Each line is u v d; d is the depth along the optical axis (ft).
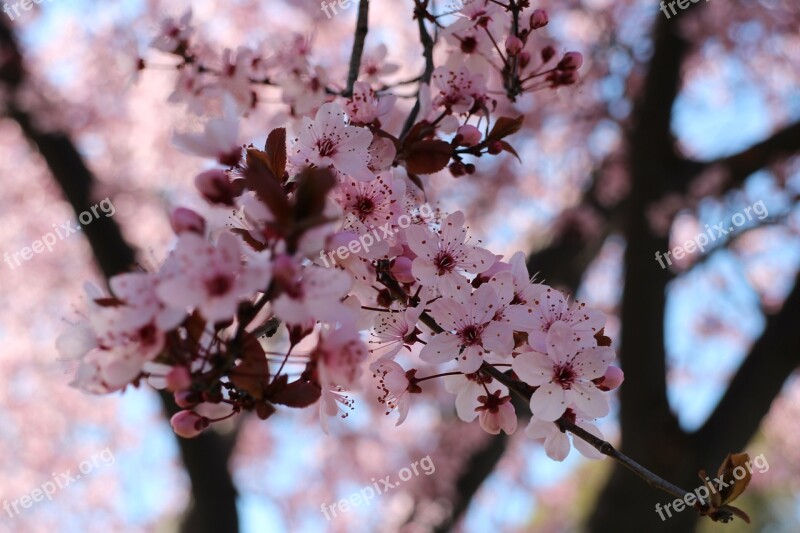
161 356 4.36
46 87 23.25
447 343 5.74
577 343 5.51
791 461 35.63
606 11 26.58
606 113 25.94
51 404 29.76
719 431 17.20
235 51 9.87
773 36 25.80
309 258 4.87
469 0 8.41
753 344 17.83
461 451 25.67
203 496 20.77
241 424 23.43
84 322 4.68
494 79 13.26
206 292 4.22
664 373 17.84
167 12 10.44
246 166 5.53
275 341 13.52
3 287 27.96
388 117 7.39
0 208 27.30
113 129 25.39
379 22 26.86
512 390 5.74
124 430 30.94
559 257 23.63
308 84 9.41
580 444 5.85
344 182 6.17
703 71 27.73
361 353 4.63
